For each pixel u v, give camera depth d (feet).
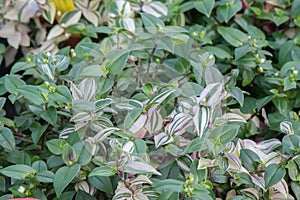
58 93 2.78
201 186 2.58
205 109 2.68
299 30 3.72
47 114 2.90
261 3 3.85
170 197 2.58
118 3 3.70
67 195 2.81
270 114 3.27
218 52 3.48
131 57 3.22
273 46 3.66
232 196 2.91
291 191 3.09
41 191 2.77
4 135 2.96
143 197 2.59
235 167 2.80
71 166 2.69
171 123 2.69
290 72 3.34
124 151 2.62
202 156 2.80
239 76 3.45
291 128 2.90
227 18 3.62
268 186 2.74
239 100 3.07
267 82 3.40
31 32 4.07
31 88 2.86
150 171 2.55
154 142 2.73
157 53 3.34
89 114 2.74
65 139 2.87
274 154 2.87
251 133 3.28
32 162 3.00
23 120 3.22
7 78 3.08
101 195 2.95
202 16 3.94
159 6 3.72
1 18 3.99
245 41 3.53
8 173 2.71
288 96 3.38
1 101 3.00
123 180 2.62
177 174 2.79
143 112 2.71
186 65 3.24
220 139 2.79
